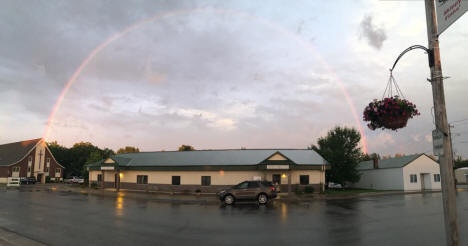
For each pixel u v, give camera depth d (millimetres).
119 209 18359
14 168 62312
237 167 31172
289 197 27312
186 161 34094
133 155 39906
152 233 11078
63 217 14945
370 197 27922
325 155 42656
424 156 41469
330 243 9367
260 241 9766
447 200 5164
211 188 31641
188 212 17016
